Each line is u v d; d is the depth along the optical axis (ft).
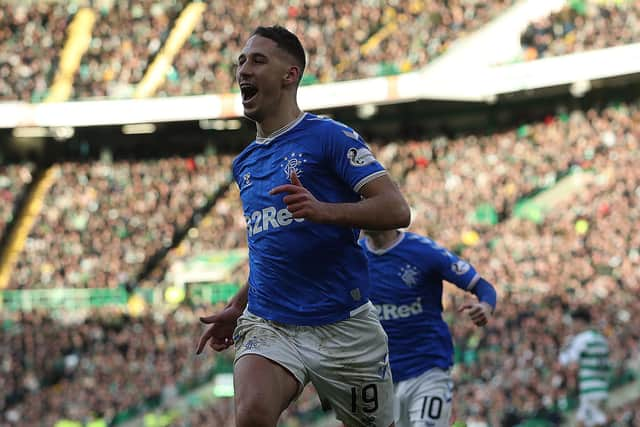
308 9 148.36
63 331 116.16
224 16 152.25
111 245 135.54
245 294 21.16
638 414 66.74
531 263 105.81
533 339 83.46
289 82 19.12
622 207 111.55
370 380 19.57
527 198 122.72
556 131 130.62
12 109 139.23
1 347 111.75
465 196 126.31
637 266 100.12
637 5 127.13
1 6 154.71
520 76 126.00
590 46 124.26
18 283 130.31
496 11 136.67
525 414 74.64
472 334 89.86
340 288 18.99
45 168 151.64
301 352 18.89
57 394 102.73
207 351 104.22
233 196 144.56
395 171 138.51
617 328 84.79
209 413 91.56
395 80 131.54
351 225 17.56
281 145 19.02
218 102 139.13
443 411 30.40
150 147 153.28
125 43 150.82
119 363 106.83
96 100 140.15
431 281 30.66
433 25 139.95
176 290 129.59
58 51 149.69
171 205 142.31
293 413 85.51
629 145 122.21
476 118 141.69
